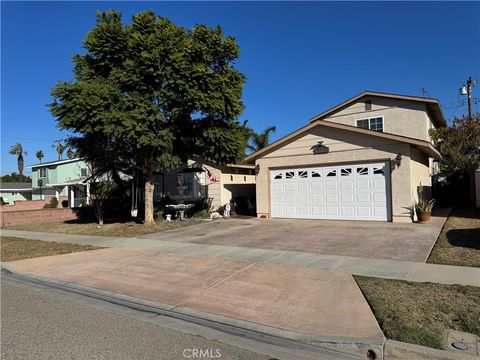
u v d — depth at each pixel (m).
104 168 18.69
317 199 15.96
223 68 16.00
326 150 15.62
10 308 6.20
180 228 15.25
